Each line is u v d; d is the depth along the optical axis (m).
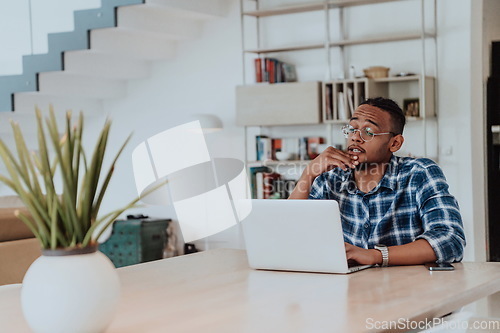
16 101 6.89
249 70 7.16
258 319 1.76
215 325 1.71
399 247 2.55
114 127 8.03
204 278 2.40
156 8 6.51
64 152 1.57
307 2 6.76
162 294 2.13
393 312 1.81
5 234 3.31
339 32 6.63
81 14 6.40
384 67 6.21
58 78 6.96
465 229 6.11
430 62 6.23
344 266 2.40
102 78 7.61
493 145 6.30
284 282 2.29
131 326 1.72
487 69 6.44
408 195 2.79
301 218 2.43
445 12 6.15
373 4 6.46
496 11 6.65
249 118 6.68
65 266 1.55
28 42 6.71
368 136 2.80
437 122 6.19
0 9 6.81
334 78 6.66
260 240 2.54
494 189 6.31
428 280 2.26
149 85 7.78
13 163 1.54
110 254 7.32
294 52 6.90
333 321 1.72
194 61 7.48
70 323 1.54
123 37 6.81
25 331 1.71
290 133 6.94
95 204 1.62
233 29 7.21
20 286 2.40
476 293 2.15
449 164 6.18
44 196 1.60
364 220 2.82
